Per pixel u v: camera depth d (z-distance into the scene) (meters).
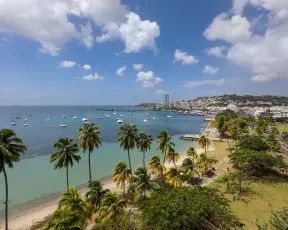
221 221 42.22
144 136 70.19
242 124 151.38
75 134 163.12
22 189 65.62
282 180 65.75
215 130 179.50
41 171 81.19
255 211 48.00
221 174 74.88
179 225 35.09
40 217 50.50
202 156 78.38
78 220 30.98
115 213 37.12
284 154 100.25
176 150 125.50
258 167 71.56
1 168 38.03
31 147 118.94
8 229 45.88
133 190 54.03
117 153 111.25
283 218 36.00
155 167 64.88
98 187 43.44
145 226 38.00
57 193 63.28
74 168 85.94
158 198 42.62
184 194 43.91
